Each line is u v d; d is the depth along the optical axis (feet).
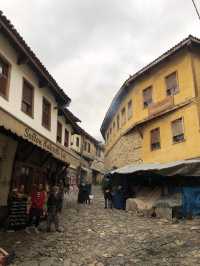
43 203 38.55
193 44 63.00
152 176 55.83
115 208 59.82
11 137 39.65
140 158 75.10
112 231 36.06
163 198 50.24
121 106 93.09
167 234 33.42
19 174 43.96
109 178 64.85
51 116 57.62
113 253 27.02
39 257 25.75
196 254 25.48
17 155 42.14
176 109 64.39
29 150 44.83
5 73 40.93
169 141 65.26
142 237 32.63
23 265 23.59
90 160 151.84
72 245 29.73
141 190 58.03
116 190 61.05
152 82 73.41
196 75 62.18
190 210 45.50
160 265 23.40
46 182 55.72
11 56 41.78
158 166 53.26
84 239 32.22
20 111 43.75
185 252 26.32
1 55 39.04
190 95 61.36
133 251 27.48
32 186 48.39
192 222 40.96
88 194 69.87
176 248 27.73
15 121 28.55
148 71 73.92
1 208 37.60
